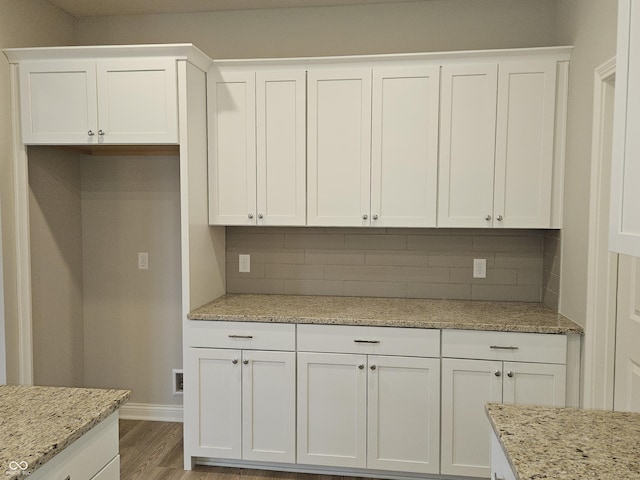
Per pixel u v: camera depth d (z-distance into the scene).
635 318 2.06
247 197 3.05
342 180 2.98
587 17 2.48
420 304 3.12
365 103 2.92
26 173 2.92
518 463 1.16
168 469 2.89
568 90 2.76
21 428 1.38
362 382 2.73
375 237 3.32
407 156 2.91
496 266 3.22
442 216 2.91
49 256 3.17
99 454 1.54
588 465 1.15
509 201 2.85
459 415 2.67
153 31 3.40
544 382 2.58
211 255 3.18
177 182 3.45
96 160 3.49
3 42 2.81
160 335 3.53
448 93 2.86
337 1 3.18
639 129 1.13
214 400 2.85
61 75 2.83
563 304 2.79
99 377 3.60
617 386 2.25
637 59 1.14
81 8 3.29
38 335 3.07
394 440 2.72
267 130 3.01
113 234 3.52
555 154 2.80
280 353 2.78
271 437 2.82
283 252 3.41
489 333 2.61
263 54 3.33
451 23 3.16
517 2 3.10
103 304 3.56
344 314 2.82
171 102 2.77
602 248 2.31
